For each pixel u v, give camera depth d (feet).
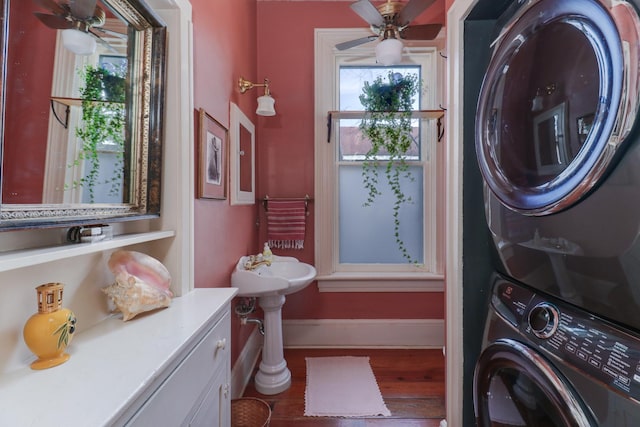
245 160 6.61
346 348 7.89
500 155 3.13
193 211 3.80
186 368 2.37
